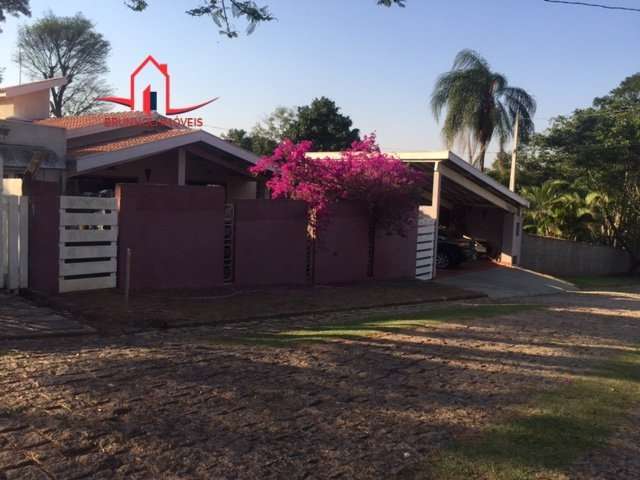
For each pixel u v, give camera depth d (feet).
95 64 164.66
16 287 32.94
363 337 27.73
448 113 102.83
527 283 67.21
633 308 49.88
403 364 22.93
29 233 33.27
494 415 17.24
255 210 42.52
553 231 103.60
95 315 29.12
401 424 16.17
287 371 20.89
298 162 47.85
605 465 14.02
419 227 59.52
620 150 96.68
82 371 19.35
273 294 40.63
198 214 38.63
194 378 19.30
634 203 104.22
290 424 15.71
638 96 135.74
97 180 60.75
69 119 70.95
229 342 25.38
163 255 37.06
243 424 15.48
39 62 158.81
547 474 13.23
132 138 61.98
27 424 14.46
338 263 49.67
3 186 34.63
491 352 26.17
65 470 12.21
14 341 23.82
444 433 15.56
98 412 15.56
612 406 18.63
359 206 51.01
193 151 61.72
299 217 45.68
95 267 34.32
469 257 72.90
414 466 13.38
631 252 106.11
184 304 34.09
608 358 26.21
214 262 39.93
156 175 64.64
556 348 27.99
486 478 12.86
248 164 66.28
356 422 16.16
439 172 62.80
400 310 40.55
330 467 13.21
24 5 48.73
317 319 34.78
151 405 16.42
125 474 12.24
